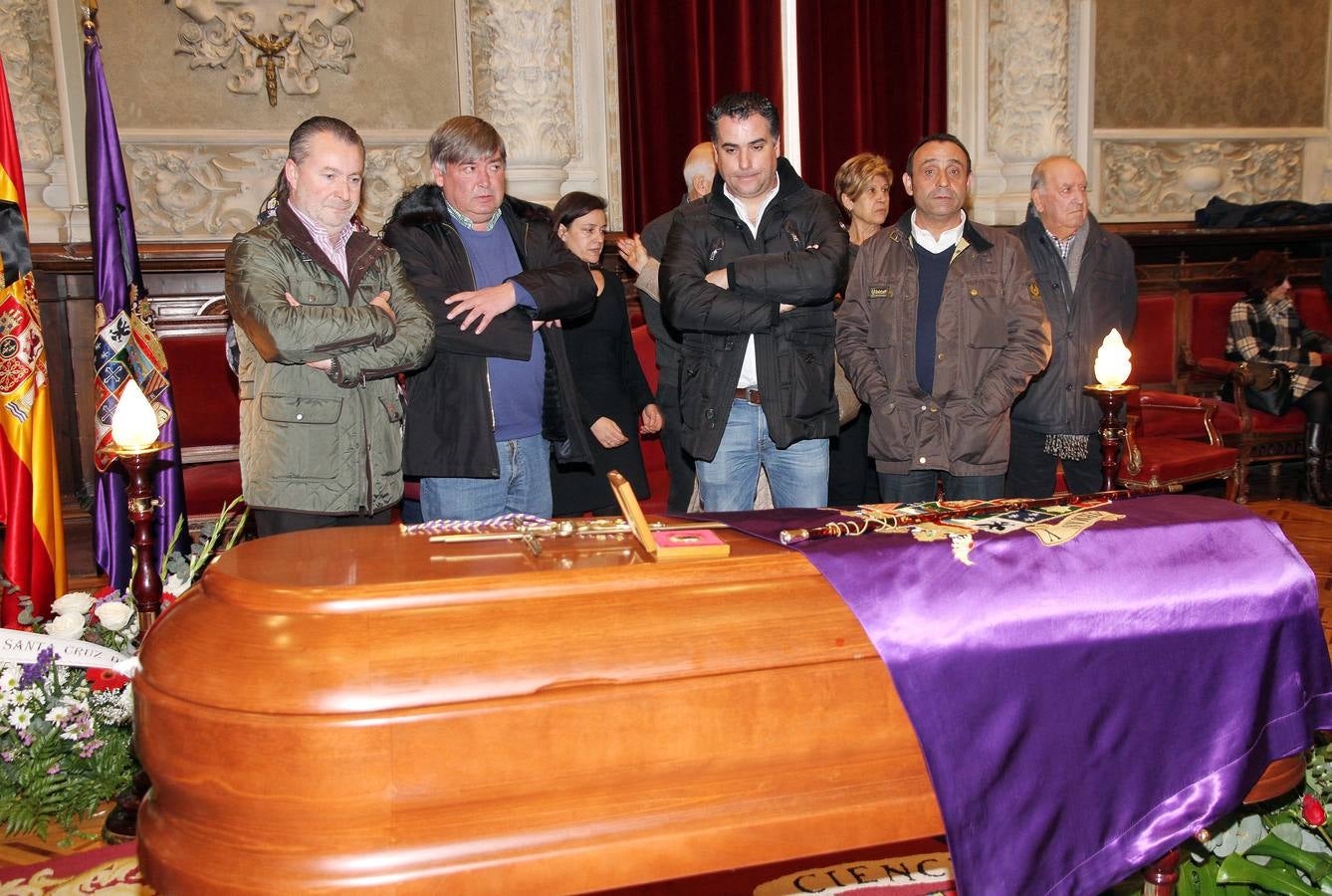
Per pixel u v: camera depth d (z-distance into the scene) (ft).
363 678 5.15
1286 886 7.10
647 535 6.21
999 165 21.50
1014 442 13.04
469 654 5.30
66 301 15.56
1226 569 6.65
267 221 9.09
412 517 12.89
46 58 16.34
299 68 17.75
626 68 19.03
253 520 14.30
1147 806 6.36
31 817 8.81
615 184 19.30
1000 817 6.02
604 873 5.40
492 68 17.66
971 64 21.11
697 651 5.56
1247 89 23.43
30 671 9.07
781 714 5.67
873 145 20.75
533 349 10.06
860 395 10.84
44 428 11.02
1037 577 6.30
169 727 5.25
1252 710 6.54
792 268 9.48
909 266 10.83
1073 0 21.45
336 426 8.70
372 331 8.50
